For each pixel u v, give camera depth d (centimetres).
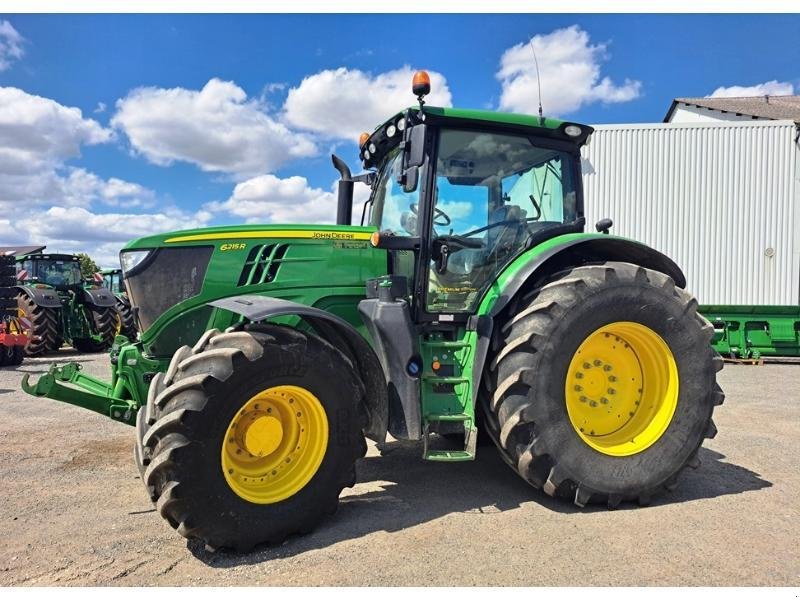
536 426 321
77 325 1278
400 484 374
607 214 1137
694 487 367
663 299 346
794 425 527
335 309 364
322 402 295
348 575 254
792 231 1105
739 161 1113
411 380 324
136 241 358
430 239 354
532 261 348
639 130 1127
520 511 327
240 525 272
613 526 306
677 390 348
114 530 305
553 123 380
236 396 272
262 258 355
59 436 505
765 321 955
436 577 252
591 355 354
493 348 343
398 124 361
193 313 348
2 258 1003
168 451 259
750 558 268
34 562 270
